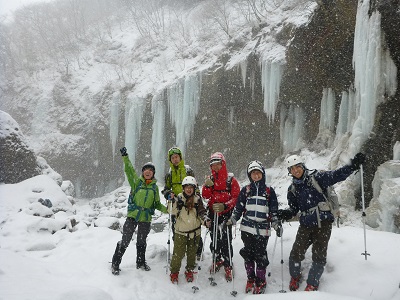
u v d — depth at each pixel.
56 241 7.03
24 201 12.75
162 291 4.59
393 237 5.18
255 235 4.74
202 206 4.99
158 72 30.06
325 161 15.70
